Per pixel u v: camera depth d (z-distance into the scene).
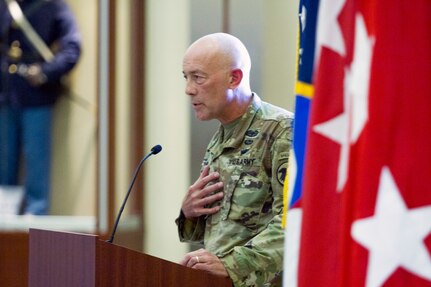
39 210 14.27
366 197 5.05
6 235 14.10
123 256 7.28
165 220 15.29
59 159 14.38
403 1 5.09
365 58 5.15
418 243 4.97
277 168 8.10
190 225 8.67
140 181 15.16
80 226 14.34
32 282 7.70
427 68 5.04
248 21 15.36
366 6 5.20
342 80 5.32
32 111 14.20
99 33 14.47
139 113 15.09
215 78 8.26
